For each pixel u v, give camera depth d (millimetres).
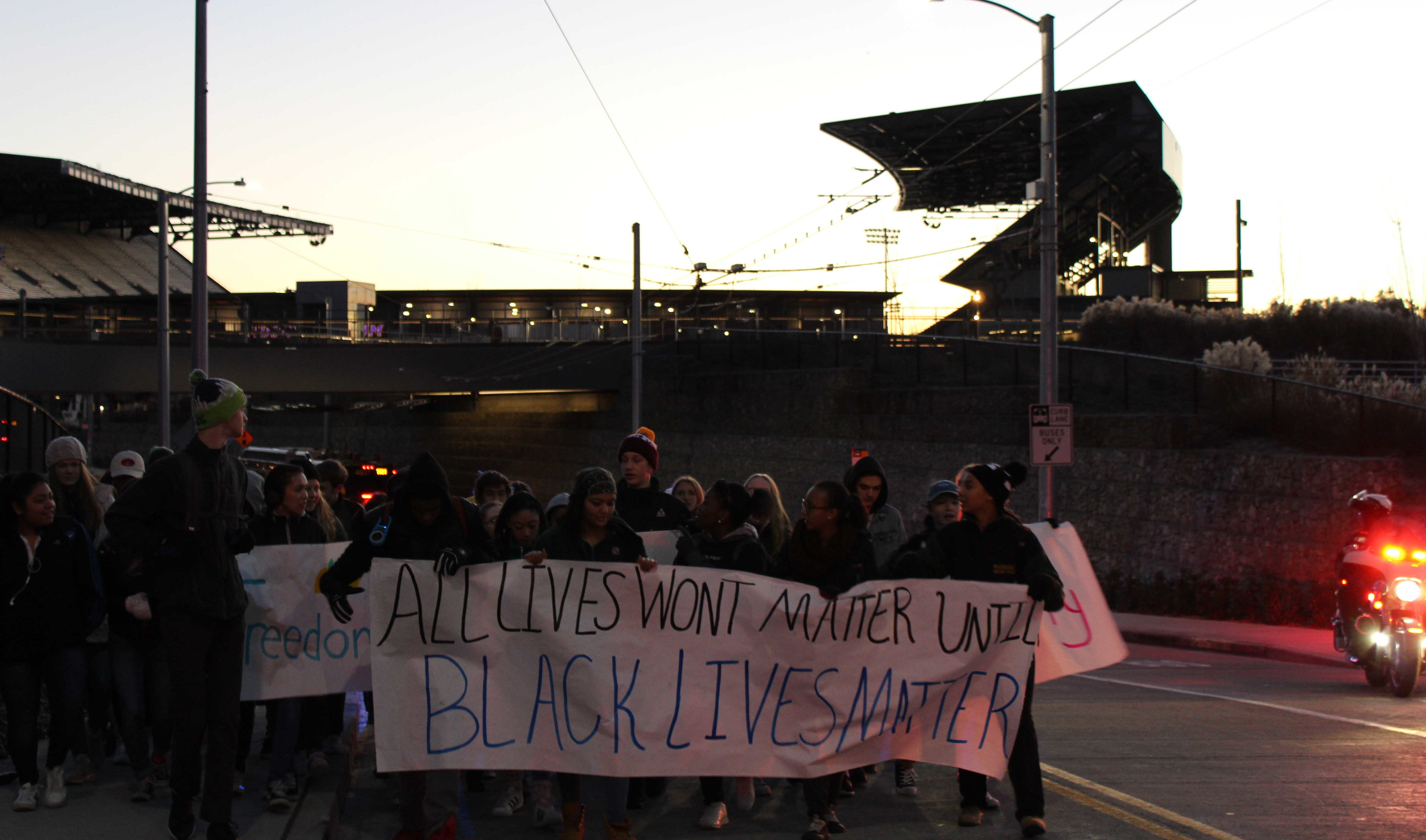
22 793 6363
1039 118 67438
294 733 6781
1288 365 33125
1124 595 22703
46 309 76812
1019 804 6625
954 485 8234
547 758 6398
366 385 55188
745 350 47656
